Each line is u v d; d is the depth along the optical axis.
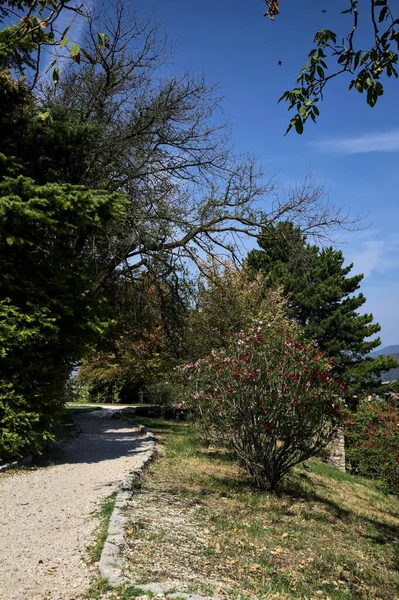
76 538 5.26
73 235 11.75
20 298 9.51
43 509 6.41
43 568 4.46
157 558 4.74
